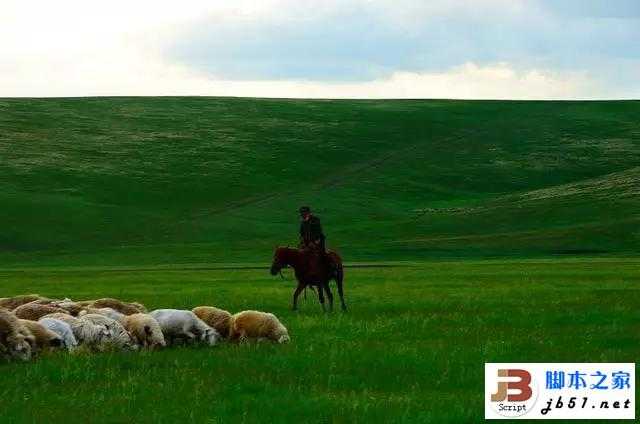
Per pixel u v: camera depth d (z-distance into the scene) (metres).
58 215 120.12
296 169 154.75
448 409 14.38
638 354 19.48
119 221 121.12
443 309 31.48
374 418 13.80
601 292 39.19
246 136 170.12
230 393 15.71
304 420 13.72
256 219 126.75
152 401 15.08
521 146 179.38
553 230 110.56
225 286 49.22
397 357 18.94
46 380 16.88
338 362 18.53
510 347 20.52
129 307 23.44
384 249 102.94
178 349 20.66
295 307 32.59
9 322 18.89
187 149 158.00
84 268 84.69
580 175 163.00
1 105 178.00
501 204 134.88
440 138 182.25
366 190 148.50
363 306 33.38
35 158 143.12
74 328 20.22
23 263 97.31
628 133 189.25
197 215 126.88
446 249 102.38
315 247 32.53
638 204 125.12
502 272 60.44
